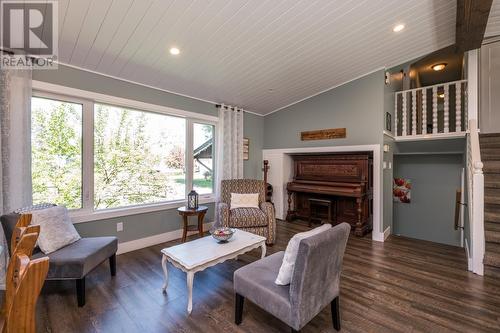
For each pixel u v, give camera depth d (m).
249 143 5.14
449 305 2.08
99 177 3.13
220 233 2.51
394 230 5.73
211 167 4.46
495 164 3.16
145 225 3.47
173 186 3.88
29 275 0.59
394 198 5.73
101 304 2.07
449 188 5.08
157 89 3.56
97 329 1.77
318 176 4.64
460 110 3.94
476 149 2.87
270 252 3.28
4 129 2.27
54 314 1.92
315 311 1.55
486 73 3.80
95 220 3.00
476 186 2.64
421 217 5.41
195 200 3.52
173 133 3.88
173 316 1.92
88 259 2.09
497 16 2.96
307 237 1.48
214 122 4.40
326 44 2.94
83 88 2.86
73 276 2.00
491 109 3.79
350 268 2.81
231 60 3.06
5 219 2.03
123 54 2.66
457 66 5.65
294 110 4.87
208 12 2.17
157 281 2.47
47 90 2.60
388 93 4.11
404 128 4.47
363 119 3.96
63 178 2.82
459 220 4.35
